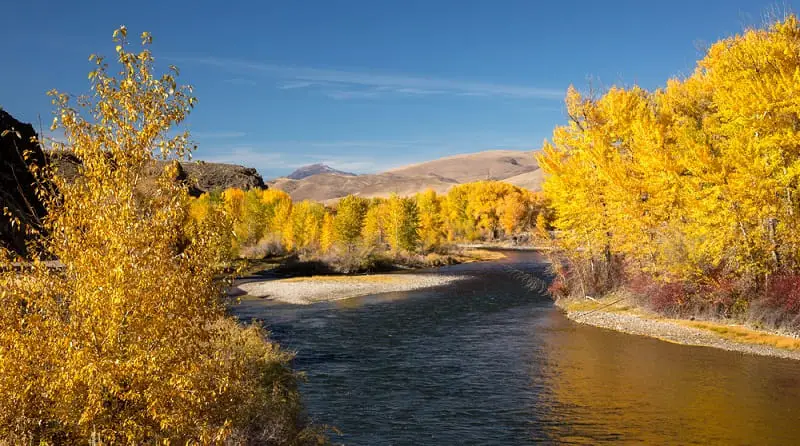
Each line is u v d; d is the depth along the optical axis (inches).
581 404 637.9
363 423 587.5
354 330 1135.0
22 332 271.3
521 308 1406.3
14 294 265.6
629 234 1202.6
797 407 602.5
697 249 1020.5
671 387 689.0
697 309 1054.4
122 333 271.0
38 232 277.9
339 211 2842.0
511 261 3063.5
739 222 917.2
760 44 956.6
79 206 273.1
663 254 1084.5
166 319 274.5
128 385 269.7
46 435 272.7
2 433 258.5
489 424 581.6
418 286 1969.7
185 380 269.0
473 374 780.0
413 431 564.4
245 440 395.5
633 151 1203.9
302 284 2034.9
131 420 263.3
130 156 279.6
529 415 606.2
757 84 879.7
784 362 780.6
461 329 1129.4
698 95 1238.9
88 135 276.4
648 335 995.9
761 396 641.6
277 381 592.7
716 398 641.0
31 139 274.7
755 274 977.5
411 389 710.5
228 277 302.7
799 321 884.6
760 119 884.6
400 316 1314.0
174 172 289.6
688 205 1011.3
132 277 268.1
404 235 2994.6
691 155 965.8
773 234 938.1
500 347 950.4
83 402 266.8
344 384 734.5
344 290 1871.3
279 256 2933.1
